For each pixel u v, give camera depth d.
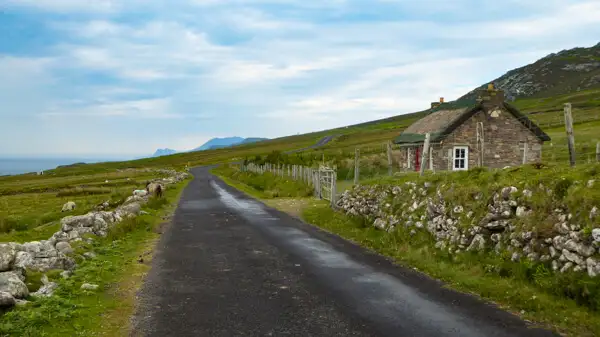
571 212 8.77
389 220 15.60
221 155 177.12
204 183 55.22
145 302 8.80
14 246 10.79
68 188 64.75
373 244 14.58
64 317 7.54
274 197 33.62
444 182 13.71
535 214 9.66
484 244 10.84
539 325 7.31
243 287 9.91
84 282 9.90
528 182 10.37
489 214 10.98
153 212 24.00
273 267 11.80
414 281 10.25
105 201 35.84
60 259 11.10
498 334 6.99
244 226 19.31
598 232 7.91
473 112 28.03
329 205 24.27
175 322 7.69
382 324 7.55
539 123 88.62
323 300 8.94
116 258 12.70
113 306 8.46
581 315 7.35
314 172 32.50
